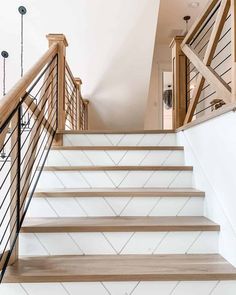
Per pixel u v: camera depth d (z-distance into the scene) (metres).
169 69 6.33
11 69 4.93
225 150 1.53
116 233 1.57
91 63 4.51
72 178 2.12
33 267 1.37
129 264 1.41
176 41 2.78
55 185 2.12
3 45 4.51
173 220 1.71
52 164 2.37
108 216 1.82
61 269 1.35
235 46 1.45
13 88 1.36
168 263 1.42
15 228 1.42
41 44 4.38
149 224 1.60
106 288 1.29
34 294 1.28
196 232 1.57
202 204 1.84
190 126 2.16
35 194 1.80
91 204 1.83
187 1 4.59
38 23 4.07
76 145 2.62
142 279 1.28
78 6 3.80
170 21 5.23
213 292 1.29
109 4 3.77
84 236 1.57
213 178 1.71
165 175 2.14
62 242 1.56
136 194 1.83
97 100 5.21
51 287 1.28
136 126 5.90
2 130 1.17
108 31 4.07
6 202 2.52
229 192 1.47
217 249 1.57
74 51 4.33
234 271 1.30
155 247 1.57
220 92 1.72
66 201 1.82
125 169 2.13
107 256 1.53
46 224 1.61
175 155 2.38
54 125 2.54
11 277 1.26
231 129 1.46
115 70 4.63
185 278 1.28
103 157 2.38
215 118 1.68
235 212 1.40
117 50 4.32
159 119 6.33
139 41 4.21
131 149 2.38
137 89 4.97
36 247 1.55
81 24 4.00
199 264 1.40
